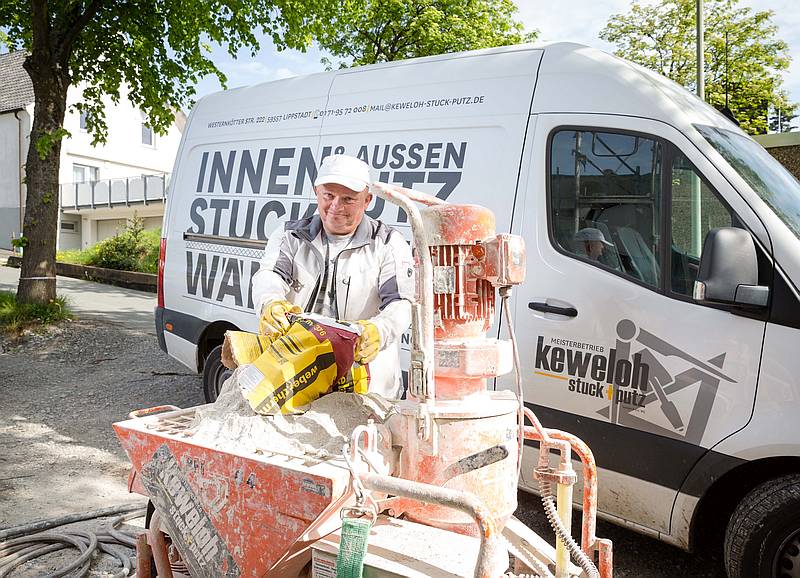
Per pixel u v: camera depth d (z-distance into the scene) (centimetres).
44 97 1029
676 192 351
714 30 1684
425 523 205
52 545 382
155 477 229
